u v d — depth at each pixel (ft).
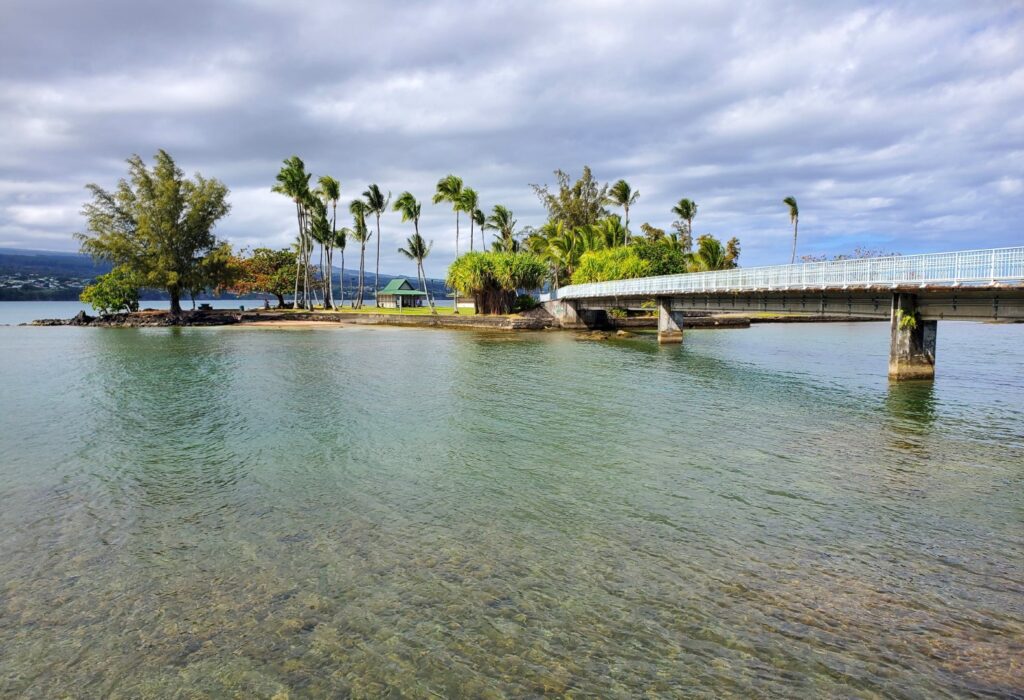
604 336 158.61
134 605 23.08
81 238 215.31
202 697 17.93
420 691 18.10
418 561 26.66
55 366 94.68
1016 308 63.36
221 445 46.65
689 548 28.09
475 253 211.61
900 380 77.97
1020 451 44.80
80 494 35.55
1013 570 25.89
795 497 35.01
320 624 21.70
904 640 20.72
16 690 18.34
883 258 77.51
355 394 69.67
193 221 223.92
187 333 173.68
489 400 66.03
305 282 265.95
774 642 20.62
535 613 22.41
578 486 36.99
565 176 300.61
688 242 287.48
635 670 19.12
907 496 35.09
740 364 99.25
